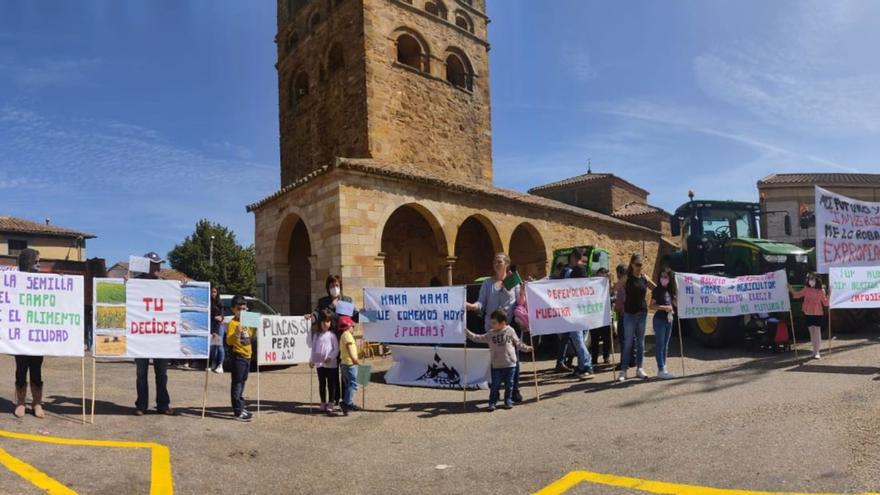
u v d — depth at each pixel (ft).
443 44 70.28
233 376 22.84
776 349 33.09
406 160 63.62
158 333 22.02
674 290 30.60
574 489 13.78
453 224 53.72
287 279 55.93
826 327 40.50
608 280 28.14
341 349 24.40
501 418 22.15
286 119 74.84
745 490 12.96
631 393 24.59
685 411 20.52
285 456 17.54
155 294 22.13
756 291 31.37
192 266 138.41
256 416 23.30
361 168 45.68
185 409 23.77
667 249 92.38
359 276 45.01
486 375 28.71
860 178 94.73
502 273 25.32
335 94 64.95
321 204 47.16
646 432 18.34
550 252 65.87
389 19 63.52
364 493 14.26
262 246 58.44
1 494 12.48
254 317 23.52
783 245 40.06
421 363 30.40
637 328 27.68
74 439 17.62
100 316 21.17
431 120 67.15
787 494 12.60
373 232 46.50
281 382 32.53
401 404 25.57
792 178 93.15
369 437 20.02
